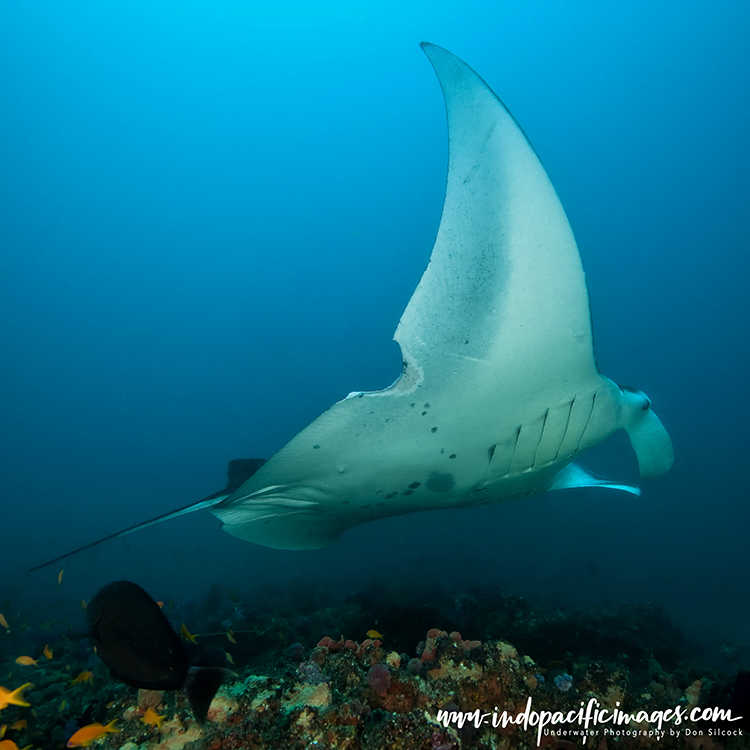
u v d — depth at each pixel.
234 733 1.54
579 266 2.05
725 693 2.08
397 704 1.75
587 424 2.68
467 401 2.38
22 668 4.20
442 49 1.79
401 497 2.89
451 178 1.95
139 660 1.51
